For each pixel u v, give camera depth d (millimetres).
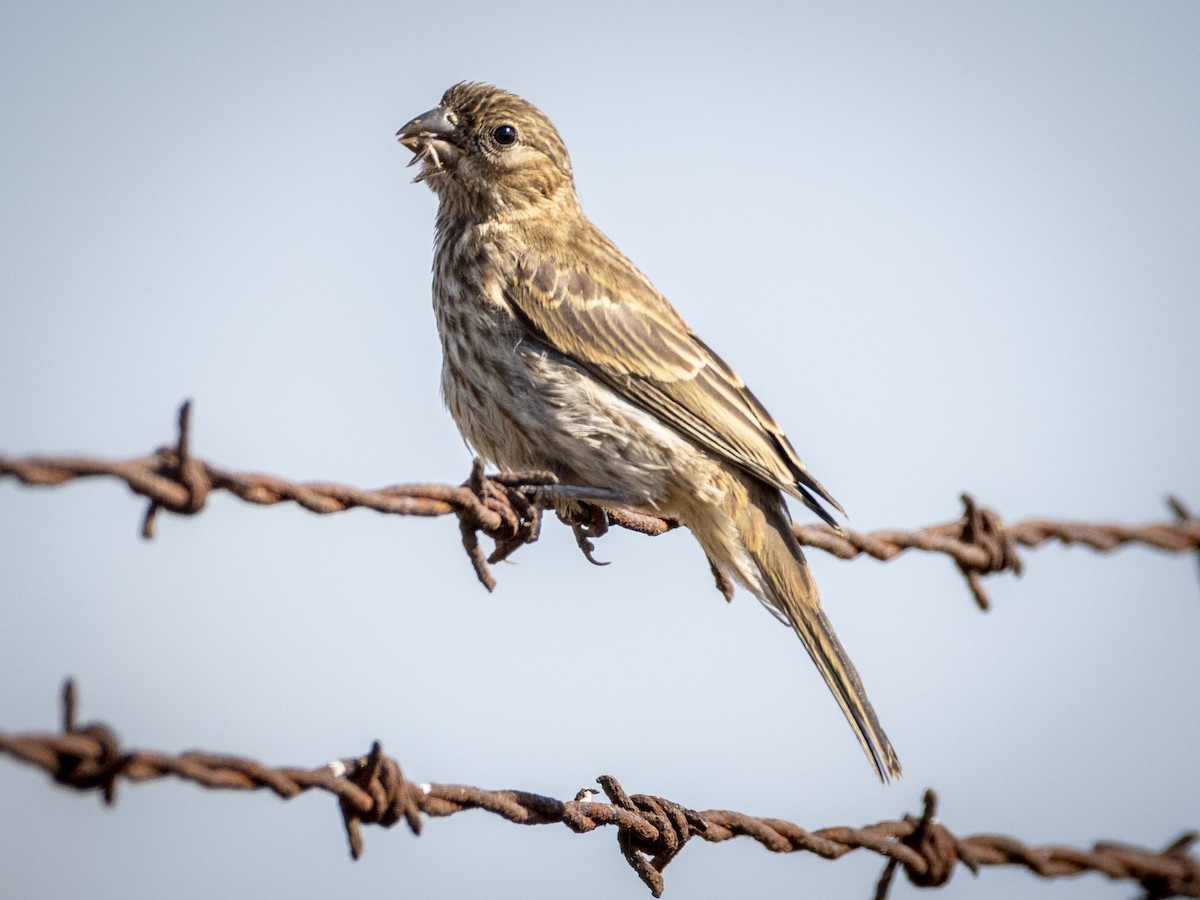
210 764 5660
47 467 5469
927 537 9414
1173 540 9867
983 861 8242
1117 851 8430
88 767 5211
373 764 6215
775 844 7930
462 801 6844
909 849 8164
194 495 5871
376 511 6910
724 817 7871
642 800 7723
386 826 6371
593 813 7434
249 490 6238
